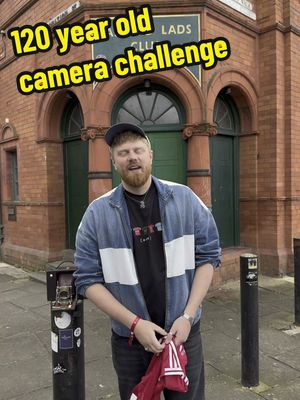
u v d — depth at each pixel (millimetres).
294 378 3332
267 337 4176
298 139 6820
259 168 6707
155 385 1820
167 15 5523
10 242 8531
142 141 1951
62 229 7184
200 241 2086
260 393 3100
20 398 3086
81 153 6816
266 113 6586
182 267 1992
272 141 6547
